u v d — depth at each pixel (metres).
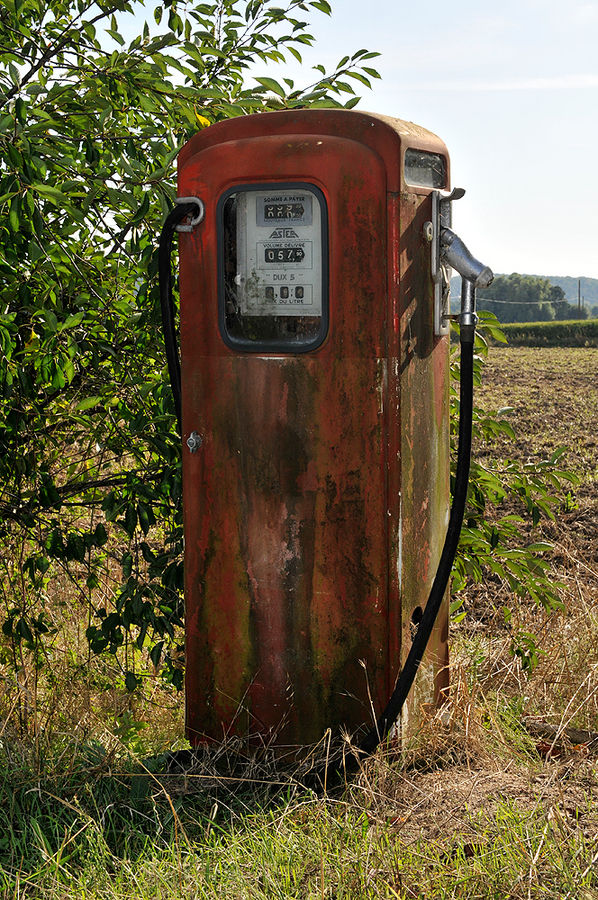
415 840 2.99
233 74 4.52
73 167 3.73
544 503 4.72
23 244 3.74
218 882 2.80
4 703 4.11
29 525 4.21
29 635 4.19
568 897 2.64
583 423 16.67
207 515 3.58
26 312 3.93
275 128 3.36
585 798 3.28
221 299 3.47
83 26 4.11
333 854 2.87
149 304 4.00
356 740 3.48
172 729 4.26
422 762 3.59
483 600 6.21
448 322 3.69
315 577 3.46
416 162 3.44
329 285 3.32
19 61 4.08
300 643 3.49
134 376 4.12
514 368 33.19
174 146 3.97
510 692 4.48
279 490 3.45
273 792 3.40
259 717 3.57
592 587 5.78
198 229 3.49
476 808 3.19
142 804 3.33
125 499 4.19
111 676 4.54
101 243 4.27
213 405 3.52
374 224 3.27
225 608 3.58
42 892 2.76
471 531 4.46
